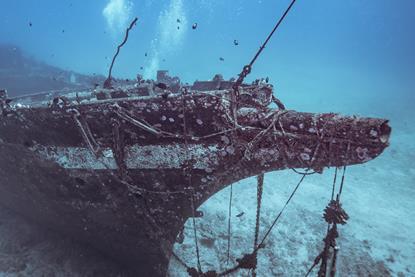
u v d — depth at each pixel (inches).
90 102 120.6
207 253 189.8
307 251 198.5
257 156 108.8
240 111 108.9
